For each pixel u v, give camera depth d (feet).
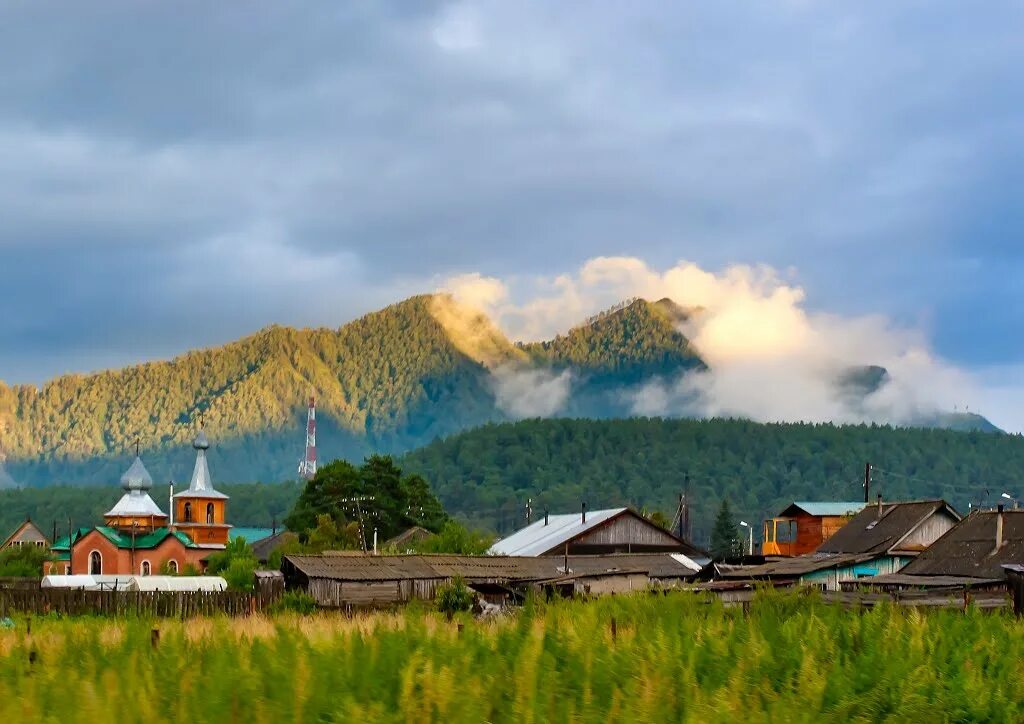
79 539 419.13
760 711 49.90
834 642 69.51
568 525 296.92
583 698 50.47
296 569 185.06
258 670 54.03
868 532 187.11
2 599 152.05
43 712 49.73
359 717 46.75
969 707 55.62
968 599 93.50
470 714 47.70
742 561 200.03
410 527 407.03
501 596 157.69
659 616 85.61
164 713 49.49
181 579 254.47
